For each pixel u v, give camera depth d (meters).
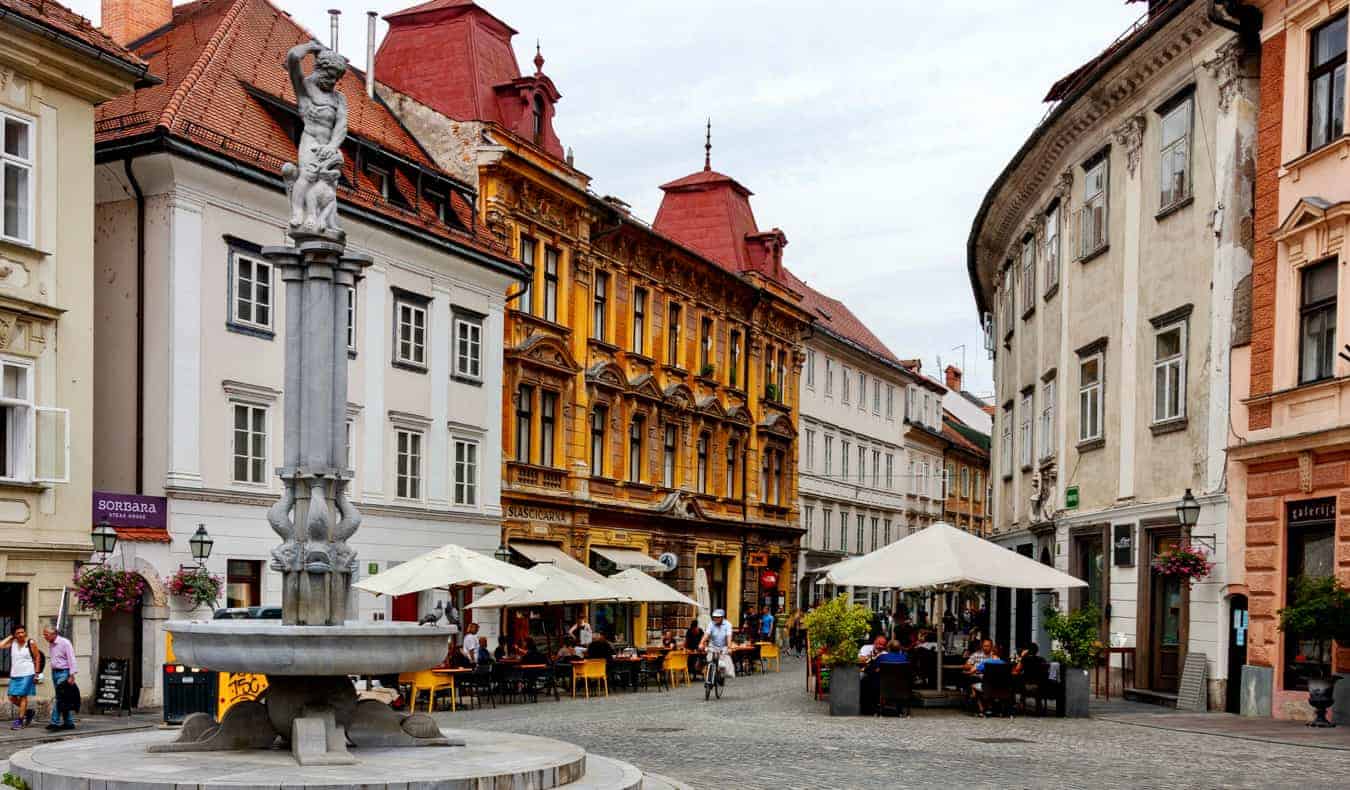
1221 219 24.06
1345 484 20.56
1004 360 41.44
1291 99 22.47
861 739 18.75
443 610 26.69
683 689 31.89
